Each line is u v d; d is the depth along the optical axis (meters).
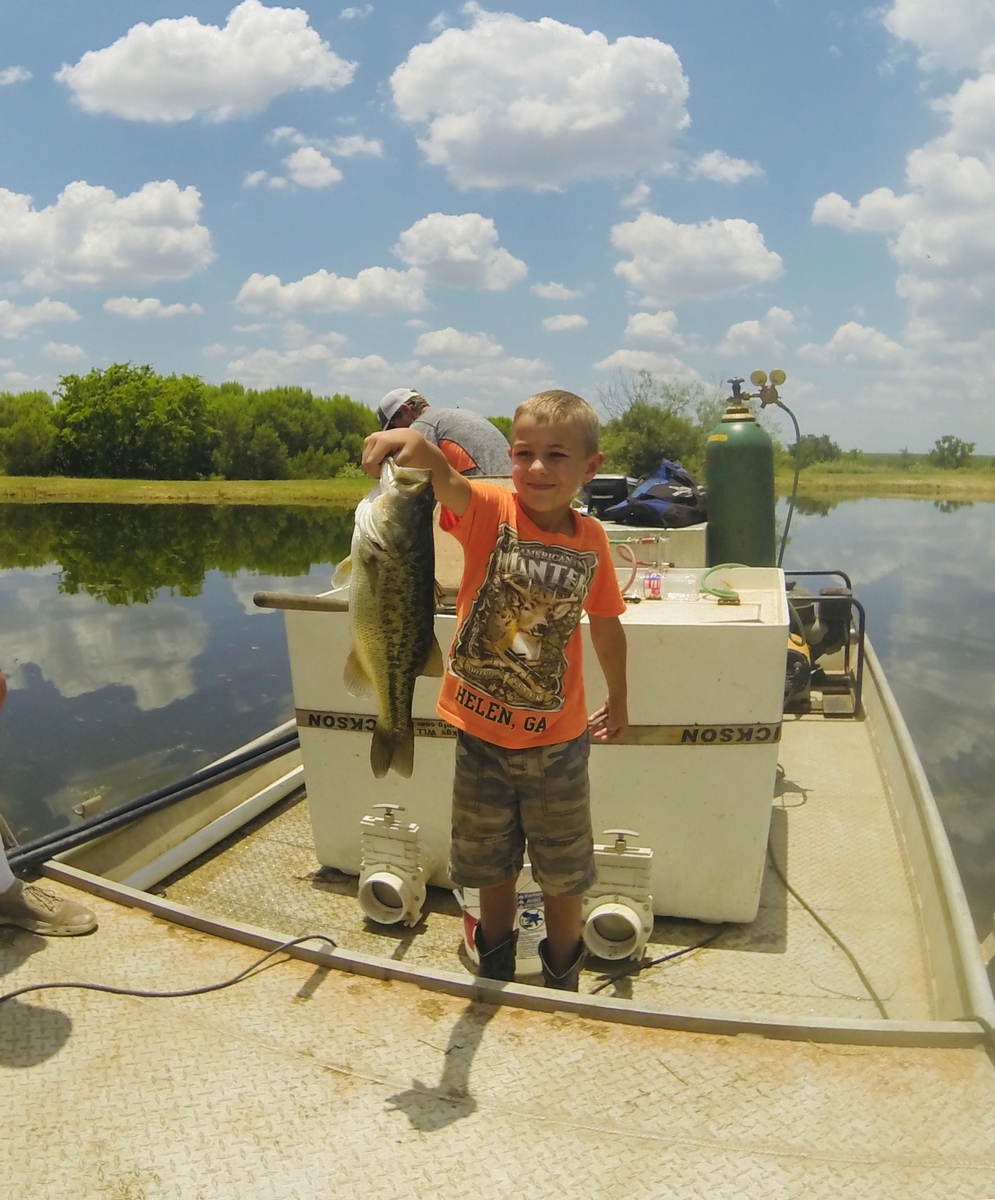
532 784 2.59
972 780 8.49
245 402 69.12
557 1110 2.14
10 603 17.39
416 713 3.88
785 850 4.47
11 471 61.25
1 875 2.86
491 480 4.33
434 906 4.00
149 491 53.69
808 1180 1.94
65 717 10.01
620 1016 2.45
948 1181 1.93
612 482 6.68
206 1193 1.92
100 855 3.98
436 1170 1.97
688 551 5.93
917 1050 2.32
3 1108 2.16
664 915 3.85
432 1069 2.28
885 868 4.29
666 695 3.58
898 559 23.81
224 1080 2.25
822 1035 2.36
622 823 3.74
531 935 3.45
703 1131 2.07
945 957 3.08
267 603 3.38
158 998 2.57
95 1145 2.05
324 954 2.72
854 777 5.32
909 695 11.30
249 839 4.77
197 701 10.61
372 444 2.43
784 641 3.46
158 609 16.58
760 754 3.58
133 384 62.28
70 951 2.80
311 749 4.11
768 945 3.71
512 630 2.49
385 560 2.41
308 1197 1.91
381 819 3.75
